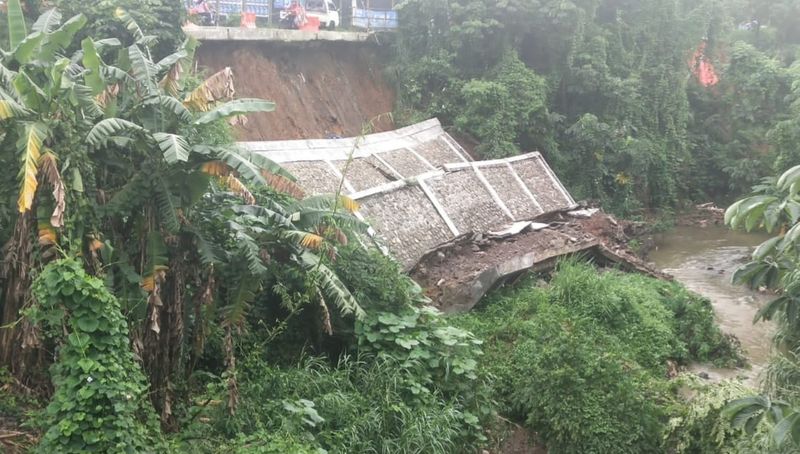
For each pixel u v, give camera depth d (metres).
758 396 5.90
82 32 13.02
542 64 23.53
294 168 13.54
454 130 20.83
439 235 13.80
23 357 6.91
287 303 8.33
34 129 6.36
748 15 32.62
